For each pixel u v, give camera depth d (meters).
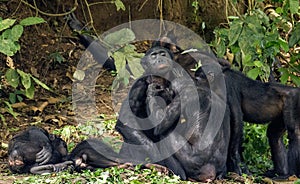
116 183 10.13
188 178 11.21
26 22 11.98
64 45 18.78
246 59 13.12
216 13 18.33
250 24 12.97
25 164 11.23
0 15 18.30
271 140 12.22
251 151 13.02
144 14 19.39
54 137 11.75
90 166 11.25
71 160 11.38
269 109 11.87
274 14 16.36
